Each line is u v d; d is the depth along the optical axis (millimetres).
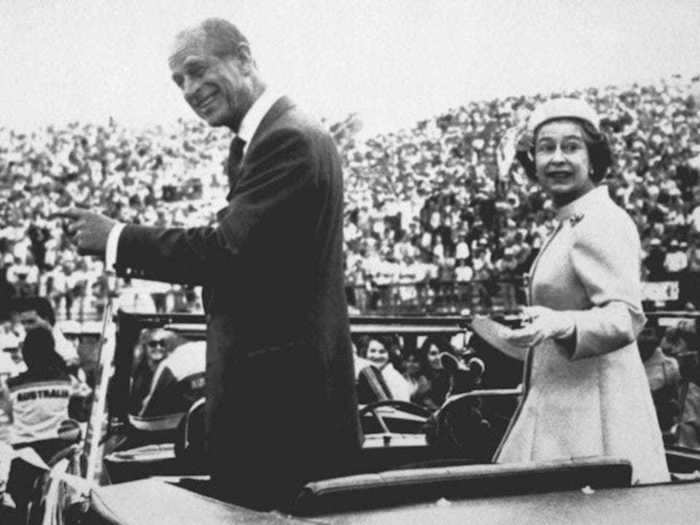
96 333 7172
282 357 1557
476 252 21547
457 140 25125
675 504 1084
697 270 17000
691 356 4215
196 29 1697
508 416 2738
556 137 1924
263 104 1684
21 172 27656
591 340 1633
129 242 1553
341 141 26797
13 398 3648
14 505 2752
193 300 17719
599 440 1784
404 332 2676
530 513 1037
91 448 2119
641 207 20281
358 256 23656
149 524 1021
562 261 1844
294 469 1551
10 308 4375
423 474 1118
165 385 2639
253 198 1542
